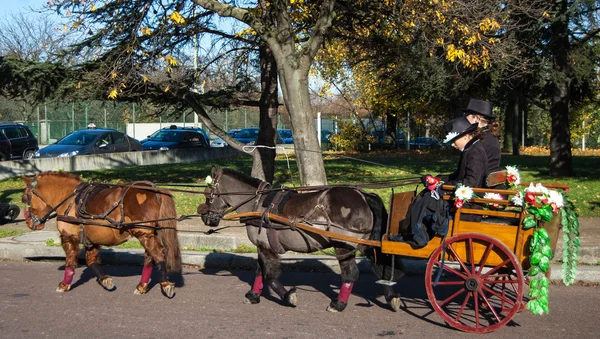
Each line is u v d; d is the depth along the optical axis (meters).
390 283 7.21
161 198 8.12
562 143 20.33
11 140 29.14
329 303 8.14
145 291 8.62
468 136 7.11
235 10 12.06
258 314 7.63
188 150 30.78
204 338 6.70
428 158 32.31
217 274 10.03
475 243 6.68
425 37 15.41
